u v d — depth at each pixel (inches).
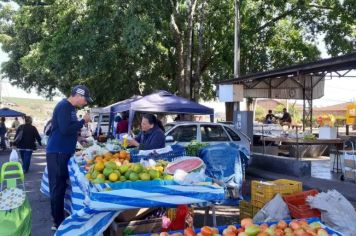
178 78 828.6
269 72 528.4
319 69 481.1
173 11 772.0
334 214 187.5
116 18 655.1
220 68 912.3
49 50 749.3
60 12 761.0
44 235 250.5
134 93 967.6
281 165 468.8
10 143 979.3
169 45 874.1
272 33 865.5
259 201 217.3
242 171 277.0
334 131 562.9
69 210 250.7
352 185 384.8
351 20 807.1
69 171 225.0
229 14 853.2
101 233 161.9
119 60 863.1
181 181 159.5
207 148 272.1
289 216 192.5
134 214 184.2
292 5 840.9
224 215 287.1
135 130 594.9
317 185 387.5
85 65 707.4
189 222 176.7
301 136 569.6
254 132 705.6
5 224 167.0
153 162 187.9
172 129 450.0
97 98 1023.6
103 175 161.0
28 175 519.5
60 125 234.7
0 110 1021.2
